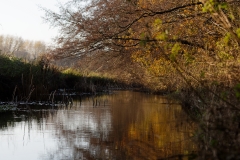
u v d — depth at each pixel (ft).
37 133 29.19
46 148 24.32
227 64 22.71
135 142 25.70
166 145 24.30
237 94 14.93
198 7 34.78
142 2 38.06
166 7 37.27
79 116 39.04
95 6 40.19
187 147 23.32
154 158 21.24
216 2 20.98
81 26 40.06
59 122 34.63
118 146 24.70
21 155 22.61
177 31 37.27
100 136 27.99
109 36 40.19
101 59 47.16
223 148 13.83
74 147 24.54
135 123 34.04
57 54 43.37
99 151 23.29
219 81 20.76
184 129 26.94
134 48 43.19
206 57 30.78
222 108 15.02
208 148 14.88
